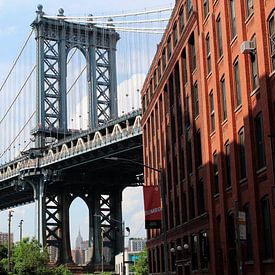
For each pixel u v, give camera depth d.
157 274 64.19
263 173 29.77
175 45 53.44
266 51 29.36
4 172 129.62
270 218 29.08
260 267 29.95
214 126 39.56
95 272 116.31
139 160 104.94
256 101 30.72
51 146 114.06
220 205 37.31
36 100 115.44
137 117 91.56
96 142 100.50
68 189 125.00
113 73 122.62
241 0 32.94
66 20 120.88
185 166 48.16
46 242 118.56
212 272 39.16
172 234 54.62
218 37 38.34
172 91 55.38
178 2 50.41
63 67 119.38
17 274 86.62
